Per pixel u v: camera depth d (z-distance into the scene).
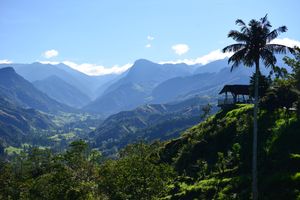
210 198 76.38
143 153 84.75
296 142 79.44
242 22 67.50
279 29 66.31
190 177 94.69
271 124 92.69
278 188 65.19
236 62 69.00
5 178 97.31
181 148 116.81
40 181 71.88
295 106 92.50
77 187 61.12
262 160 78.62
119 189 59.66
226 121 110.94
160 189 61.31
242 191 70.06
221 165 87.56
